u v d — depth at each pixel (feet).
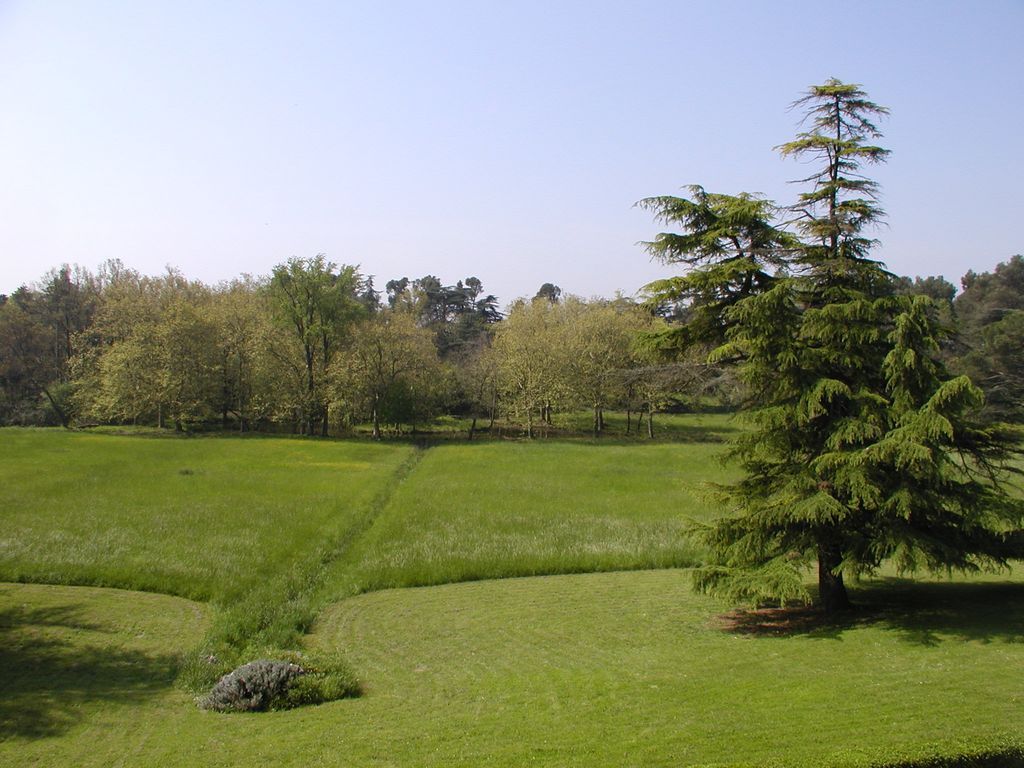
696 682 35.27
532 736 28.68
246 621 51.16
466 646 47.01
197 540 78.23
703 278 47.62
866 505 41.27
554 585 64.34
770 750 25.05
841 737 25.91
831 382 42.32
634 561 71.05
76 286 261.03
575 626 50.96
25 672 41.39
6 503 97.86
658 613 53.72
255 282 257.34
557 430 254.68
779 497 44.27
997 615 43.19
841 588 48.85
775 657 39.19
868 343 44.04
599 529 85.20
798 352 44.16
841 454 41.88
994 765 23.84
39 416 251.19
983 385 111.75
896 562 40.98
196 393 218.59
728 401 51.60
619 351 219.00
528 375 228.84
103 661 43.68
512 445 199.31
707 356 48.91
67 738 31.53
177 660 44.21
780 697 31.22
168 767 27.66
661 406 206.39
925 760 23.31
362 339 227.40
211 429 244.83
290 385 232.94
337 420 236.22
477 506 103.19
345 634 50.72
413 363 231.50
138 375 211.82
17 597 58.23
